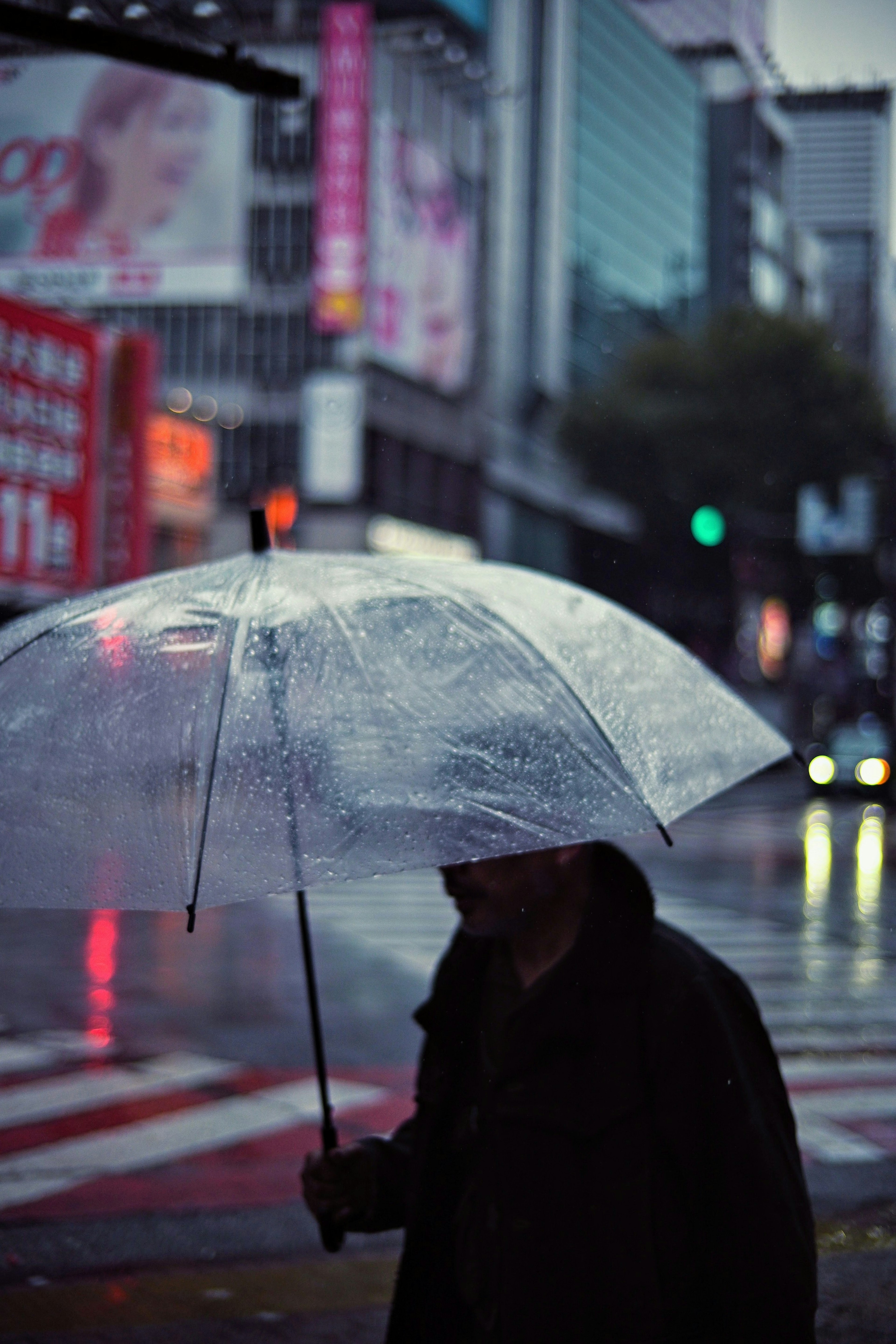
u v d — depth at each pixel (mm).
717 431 43406
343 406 42219
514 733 1936
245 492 42375
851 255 46625
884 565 48250
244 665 1954
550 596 2314
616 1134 2100
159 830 1793
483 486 51906
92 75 35500
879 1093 7035
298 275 42469
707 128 63531
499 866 2250
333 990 9484
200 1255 4820
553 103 56781
